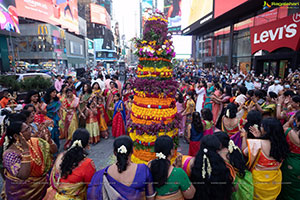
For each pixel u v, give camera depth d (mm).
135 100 3922
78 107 5719
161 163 2037
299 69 11391
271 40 13391
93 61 65000
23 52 32375
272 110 4438
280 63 13742
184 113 5828
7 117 2941
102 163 4586
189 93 5848
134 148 3869
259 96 4715
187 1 32156
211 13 21391
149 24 3674
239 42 20312
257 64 15781
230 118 3834
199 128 3898
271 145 2426
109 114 7691
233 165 2359
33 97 4262
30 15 27688
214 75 15672
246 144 2799
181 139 6230
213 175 2117
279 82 8391
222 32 24766
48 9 31875
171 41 3707
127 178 1959
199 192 2176
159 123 3564
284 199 2865
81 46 49562
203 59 31328
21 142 2439
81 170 2193
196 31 30422
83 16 66438
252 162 2506
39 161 2549
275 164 2451
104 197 1967
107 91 7957
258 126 2965
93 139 5832
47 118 4438
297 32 11305
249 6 15812
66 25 38594
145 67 3723
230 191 2207
